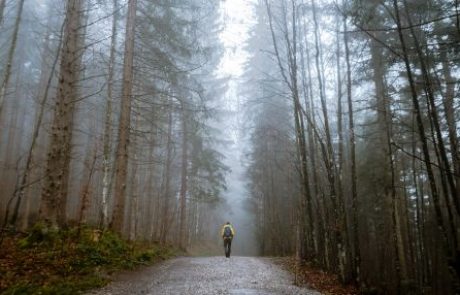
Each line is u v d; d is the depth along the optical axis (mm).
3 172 26547
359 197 22922
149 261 14289
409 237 19922
